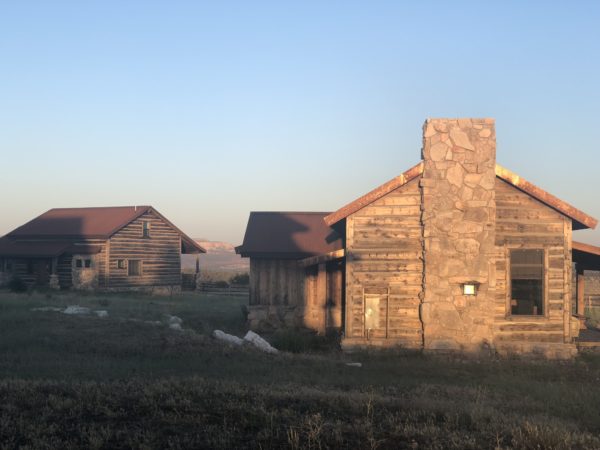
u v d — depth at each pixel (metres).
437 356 21.50
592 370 19.98
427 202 22.22
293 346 23.03
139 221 50.34
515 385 16.61
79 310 26.56
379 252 22.67
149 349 18.88
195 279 55.81
